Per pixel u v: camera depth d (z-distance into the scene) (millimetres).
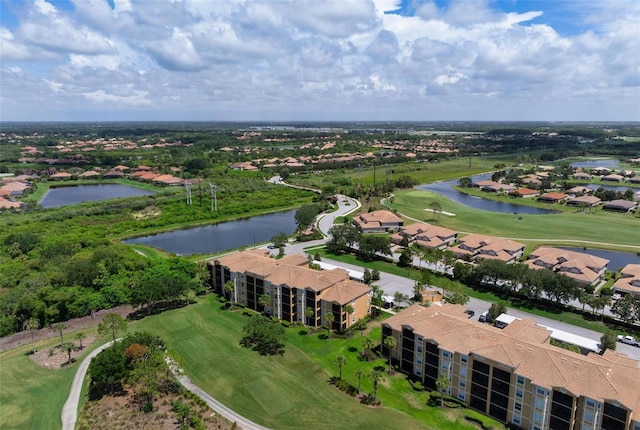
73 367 104562
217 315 132500
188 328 123625
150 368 92062
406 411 88375
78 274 144625
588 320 125438
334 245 192000
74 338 118812
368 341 107750
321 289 123250
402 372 102438
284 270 133875
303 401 91250
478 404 89562
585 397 75188
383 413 87250
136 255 173000
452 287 145250
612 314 128250
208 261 156125
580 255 163875
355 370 102500
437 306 113938
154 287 132625
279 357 108125
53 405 90938
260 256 153500
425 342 96312
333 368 103312
